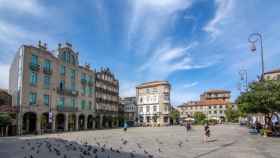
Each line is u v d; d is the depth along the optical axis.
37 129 45.00
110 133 39.78
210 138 27.28
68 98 54.47
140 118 92.94
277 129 29.27
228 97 141.00
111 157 13.25
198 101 142.25
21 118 41.94
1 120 36.06
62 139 26.27
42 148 17.09
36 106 45.34
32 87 44.78
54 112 49.53
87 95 61.66
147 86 92.69
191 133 38.44
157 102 89.12
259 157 13.60
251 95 27.77
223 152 15.73
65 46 54.69
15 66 45.44
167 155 14.42
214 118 114.81
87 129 58.81
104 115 69.06
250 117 55.78
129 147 18.75
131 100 97.88
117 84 78.94
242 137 28.05
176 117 94.62
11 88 45.91
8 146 18.80
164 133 38.91
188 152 15.78
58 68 52.03
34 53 45.81
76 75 57.75
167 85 90.12
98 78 67.69
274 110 27.52
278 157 13.61
